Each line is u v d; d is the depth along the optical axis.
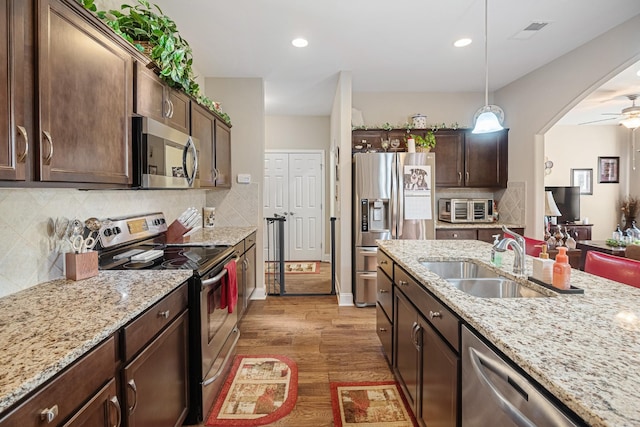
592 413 0.62
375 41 3.08
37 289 1.48
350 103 3.86
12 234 1.43
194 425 1.89
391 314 2.31
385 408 2.04
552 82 3.63
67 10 1.28
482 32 2.93
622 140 6.59
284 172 6.21
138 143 1.78
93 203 1.99
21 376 0.79
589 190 6.61
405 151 4.38
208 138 3.10
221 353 2.20
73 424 0.92
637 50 2.71
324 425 1.90
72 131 1.31
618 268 1.66
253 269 3.89
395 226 3.81
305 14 2.61
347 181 3.92
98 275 1.70
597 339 0.93
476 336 1.12
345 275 3.94
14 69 1.04
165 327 1.52
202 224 3.89
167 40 2.00
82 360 0.97
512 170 4.37
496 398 0.93
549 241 3.74
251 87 4.04
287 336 3.06
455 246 2.55
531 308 1.19
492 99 4.73
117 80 1.62
